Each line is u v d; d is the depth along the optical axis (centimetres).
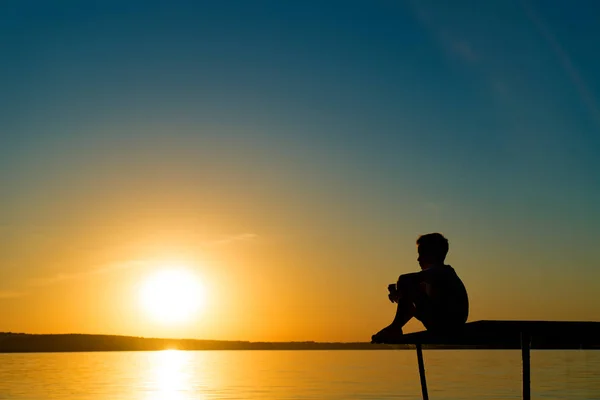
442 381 4088
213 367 7512
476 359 8894
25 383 4144
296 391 3472
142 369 6825
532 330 715
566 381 3953
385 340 837
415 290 810
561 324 718
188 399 3058
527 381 727
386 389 3503
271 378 4778
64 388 3750
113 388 3784
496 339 804
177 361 10519
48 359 10469
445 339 820
